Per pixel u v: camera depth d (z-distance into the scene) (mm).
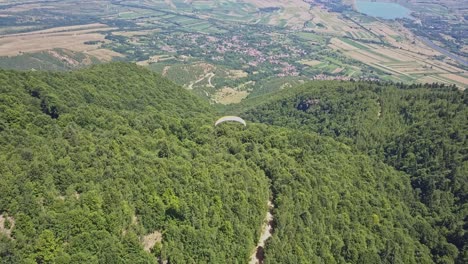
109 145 84500
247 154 107938
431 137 152250
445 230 117562
